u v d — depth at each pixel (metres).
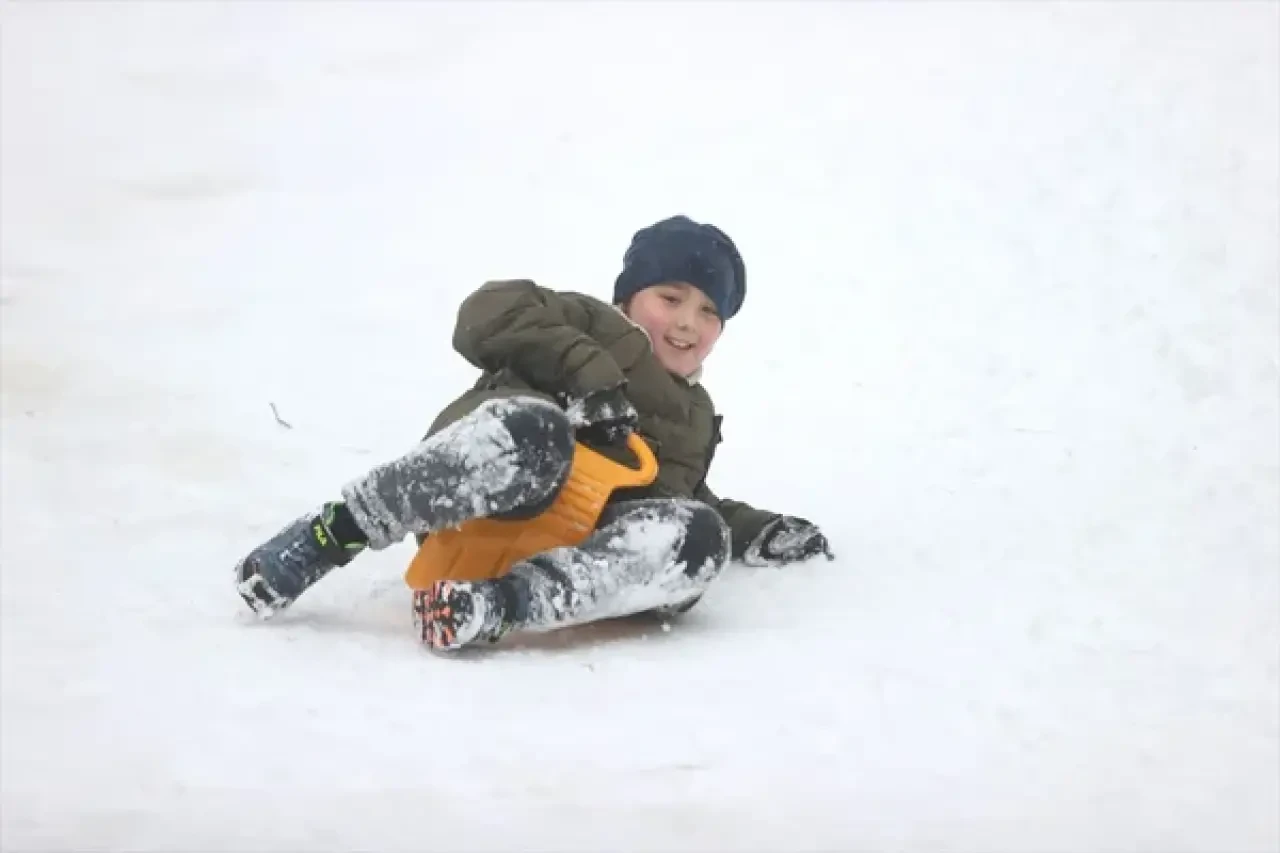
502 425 4.03
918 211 9.74
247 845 2.84
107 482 5.94
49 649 3.82
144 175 10.94
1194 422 6.72
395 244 9.65
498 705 3.54
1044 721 3.59
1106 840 3.03
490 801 3.04
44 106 12.25
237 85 12.71
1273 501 5.75
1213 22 12.66
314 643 3.99
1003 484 6.11
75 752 3.16
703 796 3.12
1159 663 4.04
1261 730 3.58
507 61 13.02
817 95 11.84
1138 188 9.72
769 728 3.47
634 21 13.77
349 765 3.15
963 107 11.37
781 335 8.15
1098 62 12.01
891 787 3.21
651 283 5.12
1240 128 10.54
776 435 6.91
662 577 4.15
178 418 6.88
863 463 6.48
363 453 6.54
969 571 5.01
